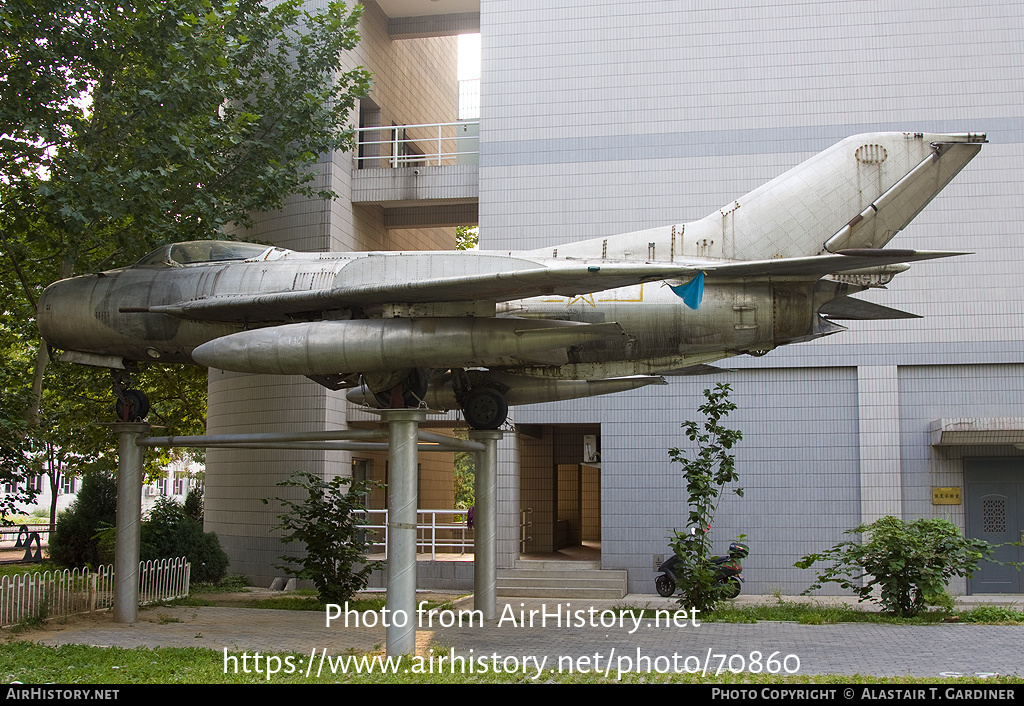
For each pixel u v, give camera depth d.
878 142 12.83
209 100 16.72
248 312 12.54
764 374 19.14
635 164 19.75
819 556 14.96
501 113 20.38
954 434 17.70
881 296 18.86
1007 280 18.47
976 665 9.77
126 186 14.82
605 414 19.55
